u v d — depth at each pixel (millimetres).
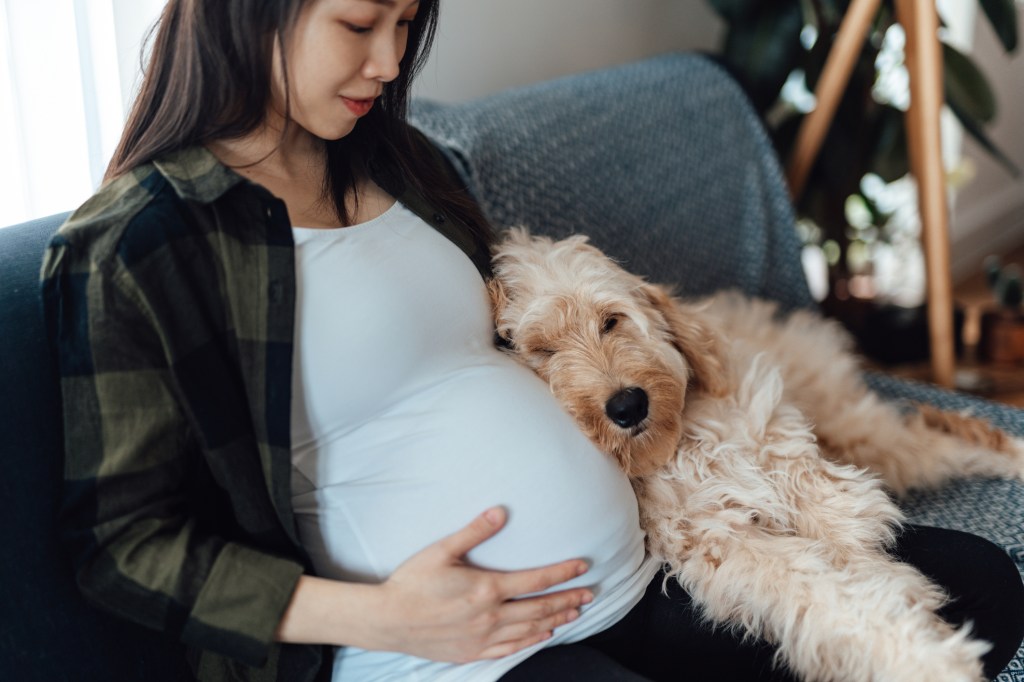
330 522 1121
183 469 1054
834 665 1168
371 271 1124
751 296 2209
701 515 1315
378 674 1118
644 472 1301
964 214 3928
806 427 1430
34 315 1102
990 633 1245
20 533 1032
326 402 1085
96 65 1582
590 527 1149
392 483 1111
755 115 2289
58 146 1557
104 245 991
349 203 1216
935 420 1881
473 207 1414
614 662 1075
